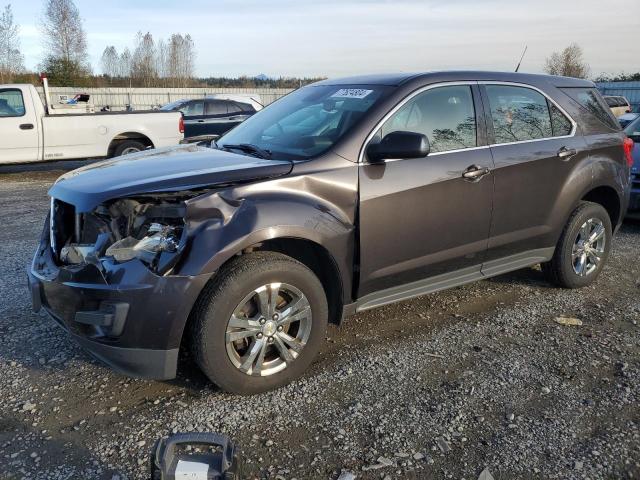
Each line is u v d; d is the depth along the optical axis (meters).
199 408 3.24
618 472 2.75
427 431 3.05
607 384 3.55
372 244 3.68
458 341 4.12
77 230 3.43
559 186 4.70
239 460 1.90
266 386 3.38
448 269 4.19
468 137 4.18
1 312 4.48
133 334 3.02
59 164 14.75
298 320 3.45
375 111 3.79
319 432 3.03
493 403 3.32
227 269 3.18
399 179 3.75
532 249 4.73
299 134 3.98
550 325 4.42
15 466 2.74
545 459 2.84
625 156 5.30
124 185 3.18
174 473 1.81
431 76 4.12
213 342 3.13
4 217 8.01
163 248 3.04
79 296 3.05
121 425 3.08
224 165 3.46
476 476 2.71
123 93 32.88
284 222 3.25
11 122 11.17
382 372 3.66
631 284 5.41
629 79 43.00
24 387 3.43
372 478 2.69
